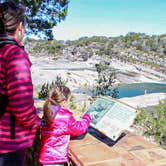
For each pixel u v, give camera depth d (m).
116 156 2.50
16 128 1.98
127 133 3.14
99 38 198.88
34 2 7.96
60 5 8.98
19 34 2.10
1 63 1.90
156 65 168.25
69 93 2.74
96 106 3.12
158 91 103.25
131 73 148.12
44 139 2.68
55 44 168.62
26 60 1.95
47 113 2.62
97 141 2.84
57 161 2.62
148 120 13.27
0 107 1.92
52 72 87.00
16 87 1.87
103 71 10.85
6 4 2.03
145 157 2.50
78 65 149.75
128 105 2.82
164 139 12.48
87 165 2.33
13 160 2.03
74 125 2.66
